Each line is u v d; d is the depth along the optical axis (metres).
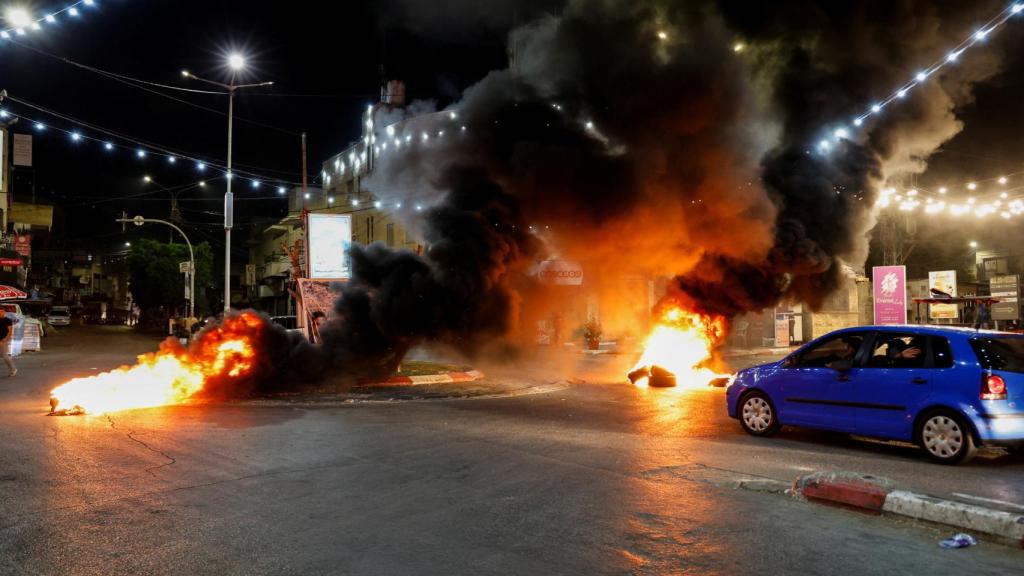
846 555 4.65
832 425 8.43
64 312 61.31
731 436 9.30
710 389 15.44
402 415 11.20
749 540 4.95
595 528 5.22
